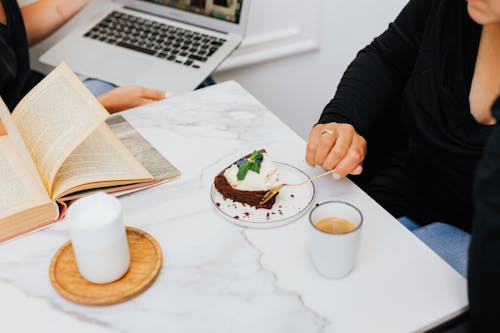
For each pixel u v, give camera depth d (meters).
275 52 2.01
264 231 0.82
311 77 2.16
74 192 0.86
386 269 0.75
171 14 1.62
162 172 0.94
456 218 1.05
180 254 0.78
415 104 1.02
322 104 2.26
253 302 0.71
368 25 2.07
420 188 1.11
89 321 0.69
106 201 0.73
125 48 1.52
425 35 1.02
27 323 0.69
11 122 0.93
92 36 1.57
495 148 0.61
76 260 0.73
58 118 0.89
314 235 0.70
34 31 1.56
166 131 1.07
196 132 1.06
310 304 0.70
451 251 0.95
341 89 1.14
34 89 0.99
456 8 0.93
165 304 0.71
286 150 1.01
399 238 0.80
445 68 0.96
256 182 0.86
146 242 0.80
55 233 0.83
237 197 0.86
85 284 0.73
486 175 0.61
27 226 0.83
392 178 1.17
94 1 1.72
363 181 1.29
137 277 0.74
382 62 1.18
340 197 0.89
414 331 0.67
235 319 0.69
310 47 2.05
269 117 1.11
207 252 0.79
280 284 0.73
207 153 1.00
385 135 1.24
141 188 0.91
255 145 1.02
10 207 0.82
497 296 0.64
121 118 1.11
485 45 0.90
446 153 0.98
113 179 0.88
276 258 0.77
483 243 0.62
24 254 0.79
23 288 0.74
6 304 0.72
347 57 2.14
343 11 2.00
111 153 0.96
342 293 0.72
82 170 0.89
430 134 1.00
